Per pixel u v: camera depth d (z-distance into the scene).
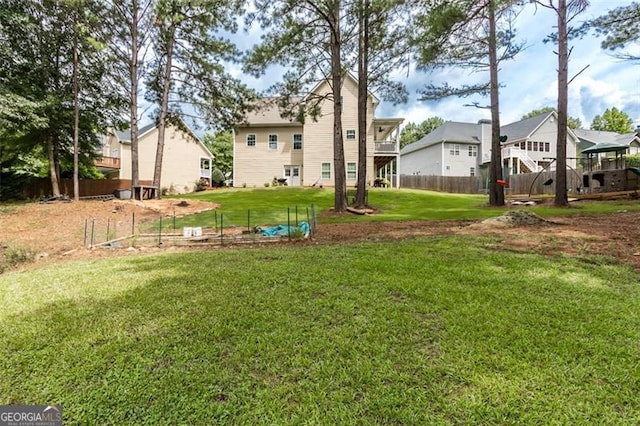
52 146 15.51
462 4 9.59
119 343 2.41
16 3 11.93
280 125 22.17
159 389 1.92
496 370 2.01
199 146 27.73
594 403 1.72
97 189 20.31
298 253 5.21
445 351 2.22
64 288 3.75
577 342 2.29
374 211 11.80
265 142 22.48
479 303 2.98
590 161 17.67
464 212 10.88
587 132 31.70
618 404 1.72
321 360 2.16
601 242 5.30
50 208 11.02
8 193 18.09
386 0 9.50
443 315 2.75
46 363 2.19
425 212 11.28
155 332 2.57
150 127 26.39
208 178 28.34
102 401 1.84
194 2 11.73
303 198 15.73
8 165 17.94
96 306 3.13
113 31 12.62
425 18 10.21
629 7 9.70
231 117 15.63
